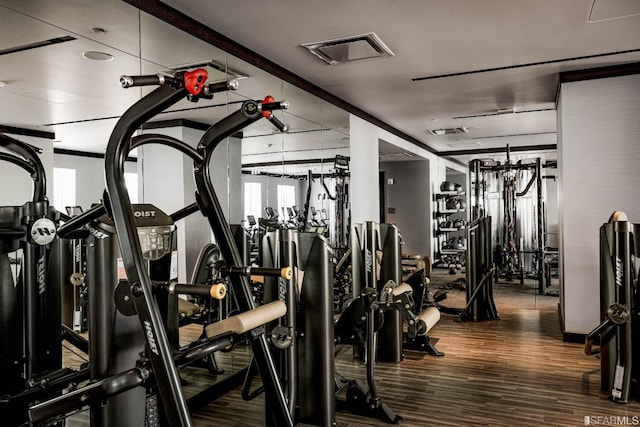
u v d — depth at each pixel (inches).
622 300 143.8
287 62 184.7
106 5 120.6
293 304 121.0
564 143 202.7
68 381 91.1
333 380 125.8
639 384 143.2
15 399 85.0
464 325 243.4
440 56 179.3
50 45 116.5
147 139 80.0
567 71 200.4
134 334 86.4
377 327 138.9
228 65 165.9
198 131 160.2
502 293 335.3
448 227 474.0
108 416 82.8
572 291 204.8
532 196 426.0
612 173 195.6
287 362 121.2
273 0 129.6
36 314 95.8
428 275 268.5
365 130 287.7
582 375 165.9
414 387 156.8
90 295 84.5
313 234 125.2
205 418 135.9
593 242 199.6
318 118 232.4
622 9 138.3
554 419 131.4
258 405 145.1
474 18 143.9
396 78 209.0
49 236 95.7
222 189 175.8
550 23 148.6
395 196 463.5
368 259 171.2
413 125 330.0
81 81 123.0
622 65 192.5
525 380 161.8
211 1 130.2
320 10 136.6
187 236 155.3
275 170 205.3
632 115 192.7
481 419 132.0
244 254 183.6
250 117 88.0
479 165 374.6
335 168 250.7
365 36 157.6
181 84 71.0
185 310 139.3
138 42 136.8
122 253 69.8
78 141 121.0
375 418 134.0
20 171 104.1
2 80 106.5
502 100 254.4
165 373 66.6
